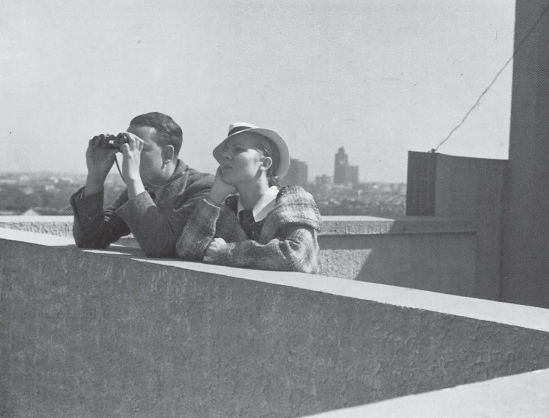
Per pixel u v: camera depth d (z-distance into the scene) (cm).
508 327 187
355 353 220
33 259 347
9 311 362
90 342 316
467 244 659
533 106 657
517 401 130
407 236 616
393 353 211
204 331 266
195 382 270
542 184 651
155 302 286
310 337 232
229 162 297
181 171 335
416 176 679
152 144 328
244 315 252
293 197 294
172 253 307
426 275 630
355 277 582
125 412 299
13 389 361
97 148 328
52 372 337
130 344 297
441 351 200
